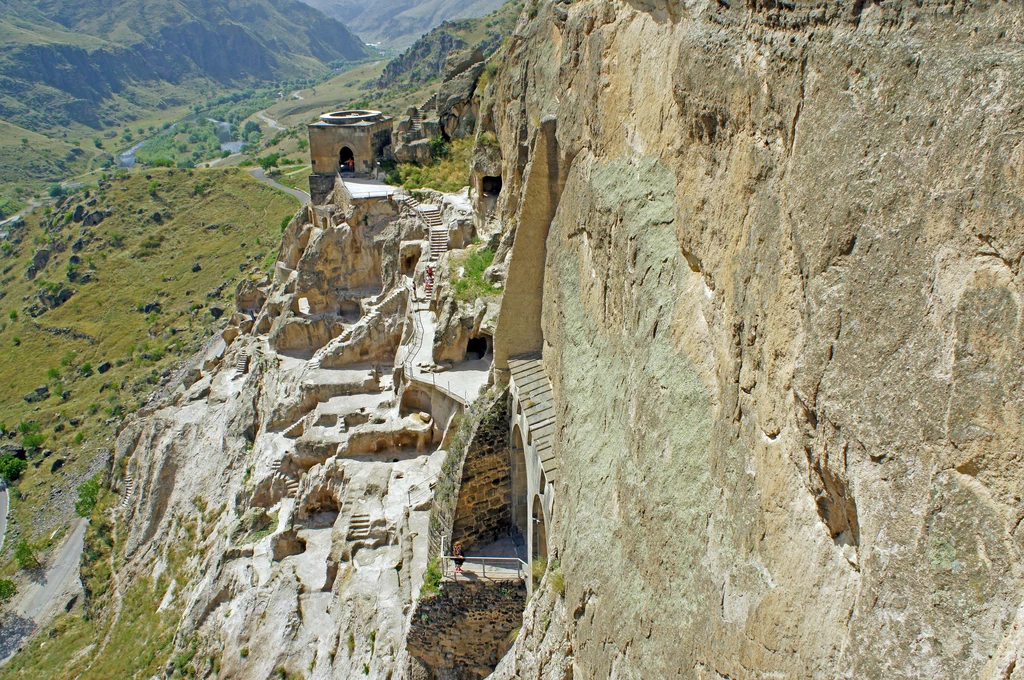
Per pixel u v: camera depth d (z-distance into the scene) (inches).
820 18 307.7
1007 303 227.8
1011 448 224.8
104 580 1574.8
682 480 431.5
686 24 448.8
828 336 297.3
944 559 244.4
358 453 1219.2
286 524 1185.4
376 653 872.3
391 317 1456.7
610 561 514.3
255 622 1059.3
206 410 1723.7
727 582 377.4
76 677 1348.4
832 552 307.9
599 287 595.5
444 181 1696.6
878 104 276.2
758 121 355.3
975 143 237.9
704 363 422.0
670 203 479.8
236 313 2422.5
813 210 306.3
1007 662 216.8
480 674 811.4
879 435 270.4
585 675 542.0
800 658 313.0
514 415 789.2
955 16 250.4
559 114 722.2
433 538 878.4
